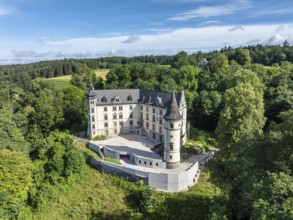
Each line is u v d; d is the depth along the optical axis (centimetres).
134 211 5016
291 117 4066
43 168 5647
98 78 13638
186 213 4838
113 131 7762
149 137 7575
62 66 18775
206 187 5378
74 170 5700
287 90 7650
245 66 10419
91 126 7431
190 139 7400
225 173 5841
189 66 10650
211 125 8369
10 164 4762
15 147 6234
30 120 8344
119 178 5709
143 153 6334
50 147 6291
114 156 6294
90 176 5866
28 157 6488
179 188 5294
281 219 2395
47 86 11519
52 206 5094
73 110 8944
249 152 3988
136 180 5550
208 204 4809
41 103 8712
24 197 4916
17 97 10769
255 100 5906
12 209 4688
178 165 5900
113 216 4956
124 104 7644
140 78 10625
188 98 8425
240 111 5722
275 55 13862
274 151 3622
